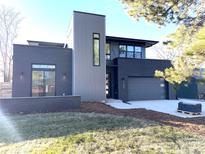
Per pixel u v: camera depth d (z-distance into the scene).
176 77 6.64
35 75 14.23
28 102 9.98
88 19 15.05
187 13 6.29
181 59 6.28
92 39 15.03
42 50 14.52
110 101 15.34
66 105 10.84
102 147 4.96
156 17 6.70
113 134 5.96
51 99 10.50
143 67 18.19
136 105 13.82
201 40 5.00
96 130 6.36
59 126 6.91
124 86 17.33
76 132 6.18
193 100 19.70
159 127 6.88
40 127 6.84
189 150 4.93
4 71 29.16
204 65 6.08
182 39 6.21
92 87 14.73
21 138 5.79
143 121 7.73
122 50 19.56
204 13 5.98
